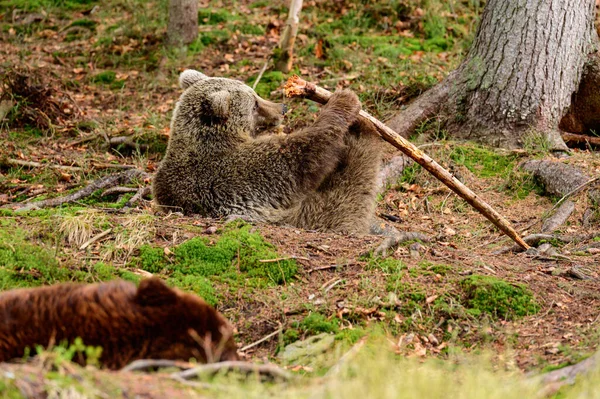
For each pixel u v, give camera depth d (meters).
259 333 9.66
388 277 10.37
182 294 6.94
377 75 19.89
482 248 13.05
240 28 23.45
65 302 6.58
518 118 16.44
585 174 14.50
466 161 16.02
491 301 9.90
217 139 12.60
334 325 9.47
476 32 17.17
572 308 9.84
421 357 9.02
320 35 22.44
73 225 11.03
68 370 6.01
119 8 25.52
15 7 25.84
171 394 5.96
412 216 14.80
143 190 14.77
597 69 16.73
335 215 12.44
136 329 6.53
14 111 18.91
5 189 15.84
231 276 10.53
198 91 12.84
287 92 12.59
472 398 6.33
